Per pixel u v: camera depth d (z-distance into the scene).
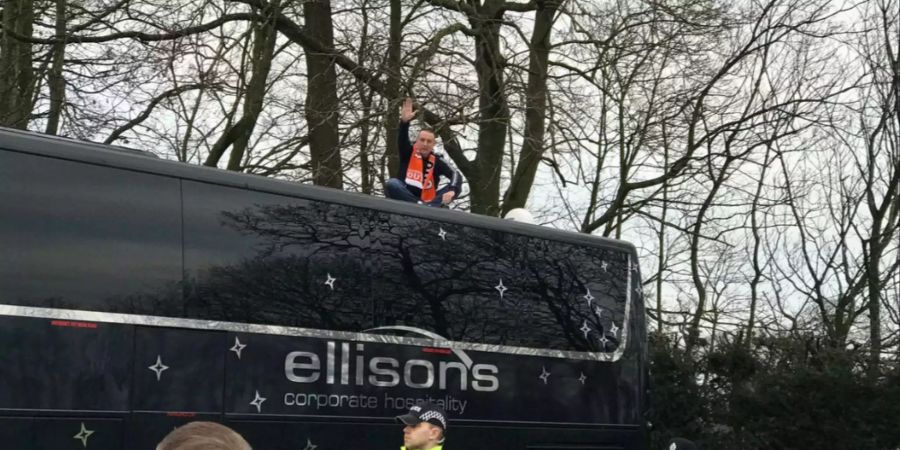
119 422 6.68
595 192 18.58
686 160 17.83
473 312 9.01
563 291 9.80
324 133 16.44
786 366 16.28
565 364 9.60
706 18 16.73
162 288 7.04
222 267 7.41
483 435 8.85
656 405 16.39
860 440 14.95
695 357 16.86
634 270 10.50
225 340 7.32
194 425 2.46
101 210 6.84
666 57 17.02
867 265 18.98
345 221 8.29
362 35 16.14
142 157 7.17
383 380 8.23
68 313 6.55
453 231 9.07
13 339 6.29
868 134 19.38
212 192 7.49
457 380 8.75
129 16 15.10
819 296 19.52
